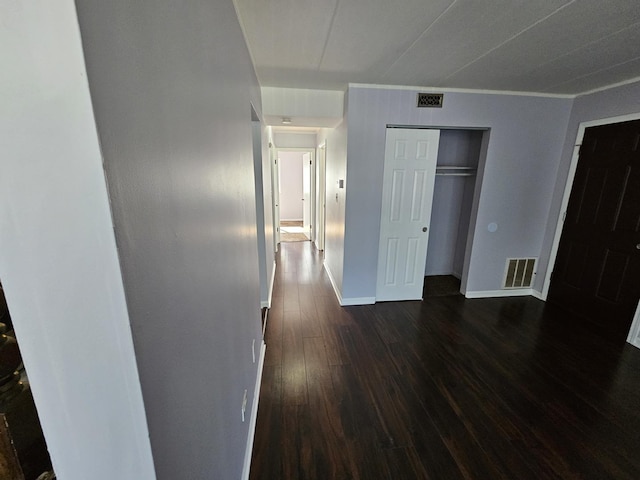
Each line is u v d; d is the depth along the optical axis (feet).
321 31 5.53
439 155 12.22
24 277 1.20
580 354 7.67
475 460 4.80
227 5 3.84
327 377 6.73
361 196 9.73
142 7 1.48
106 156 1.15
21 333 1.26
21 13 0.98
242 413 4.45
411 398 6.11
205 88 2.72
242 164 4.82
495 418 5.63
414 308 10.34
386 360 7.38
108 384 1.36
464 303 10.76
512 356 7.58
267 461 4.76
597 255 9.00
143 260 1.45
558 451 4.97
